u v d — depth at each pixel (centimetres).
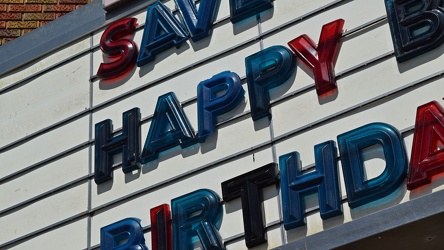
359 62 1528
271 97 1585
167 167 1636
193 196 1566
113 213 1658
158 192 1625
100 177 1689
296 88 1570
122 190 1667
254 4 1670
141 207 1633
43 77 1880
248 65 1617
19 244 1734
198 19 1719
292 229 1468
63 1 2133
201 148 1616
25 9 2127
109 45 1802
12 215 1770
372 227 1391
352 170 1442
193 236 1546
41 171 1783
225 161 1581
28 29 2106
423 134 1411
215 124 1619
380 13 1548
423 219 1359
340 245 1406
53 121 1819
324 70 1538
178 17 1766
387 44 1517
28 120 1850
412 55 1478
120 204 1658
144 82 1742
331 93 1531
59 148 1783
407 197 1399
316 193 1473
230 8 1697
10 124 1867
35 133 1827
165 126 1666
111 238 1616
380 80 1496
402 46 1487
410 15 1505
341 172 1465
